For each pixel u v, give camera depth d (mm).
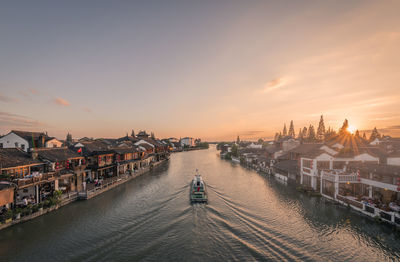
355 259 13648
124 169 44438
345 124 63875
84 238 16328
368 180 23000
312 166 30078
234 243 15477
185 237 16344
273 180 40156
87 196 26141
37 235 16734
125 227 18281
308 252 14375
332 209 22609
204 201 25594
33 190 22641
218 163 70812
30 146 42125
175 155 110625
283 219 20031
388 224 17984
